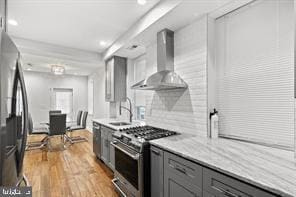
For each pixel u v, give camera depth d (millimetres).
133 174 1995
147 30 2518
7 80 1041
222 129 2055
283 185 884
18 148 1258
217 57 2109
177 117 2451
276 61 1578
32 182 2660
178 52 2443
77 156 3941
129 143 2088
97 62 4641
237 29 1896
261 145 1673
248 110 1793
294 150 1346
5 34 1011
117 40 3510
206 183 1245
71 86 7750
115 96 3992
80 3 2254
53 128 4520
